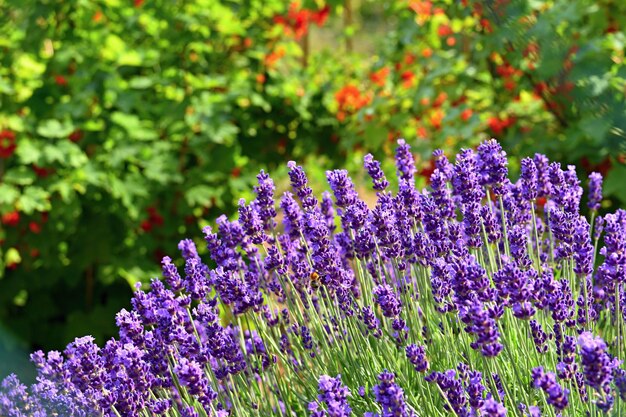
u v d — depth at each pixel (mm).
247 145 6809
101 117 6129
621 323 2693
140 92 6262
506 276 2336
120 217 6062
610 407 2014
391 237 2820
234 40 6785
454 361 2635
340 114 7020
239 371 2738
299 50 7191
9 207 5801
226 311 3090
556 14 4203
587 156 5324
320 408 2607
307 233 2996
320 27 7691
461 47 5969
